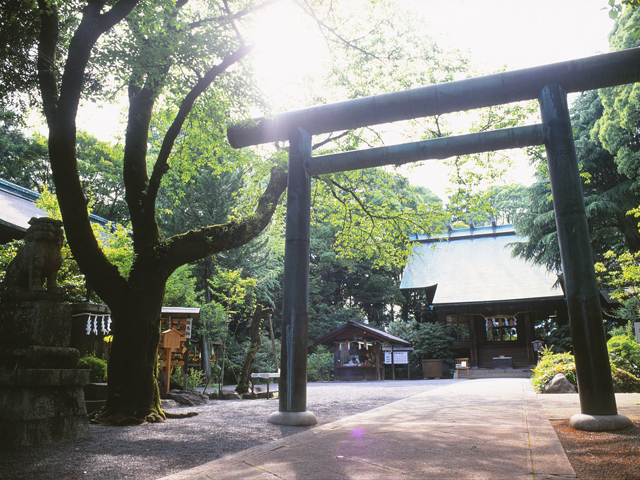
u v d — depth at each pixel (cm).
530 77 597
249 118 725
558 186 560
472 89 617
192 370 1348
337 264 3291
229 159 1152
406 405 782
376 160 672
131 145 771
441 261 3138
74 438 510
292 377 629
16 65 652
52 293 537
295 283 653
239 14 736
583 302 520
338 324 2953
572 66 585
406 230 1302
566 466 327
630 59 567
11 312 532
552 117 580
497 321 2614
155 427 600
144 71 656
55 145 622
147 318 681
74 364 534
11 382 474
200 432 555
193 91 698
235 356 2077
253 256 2047
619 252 2217
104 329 979
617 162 1984
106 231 1338
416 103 641
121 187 2920
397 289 3316
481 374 2305
